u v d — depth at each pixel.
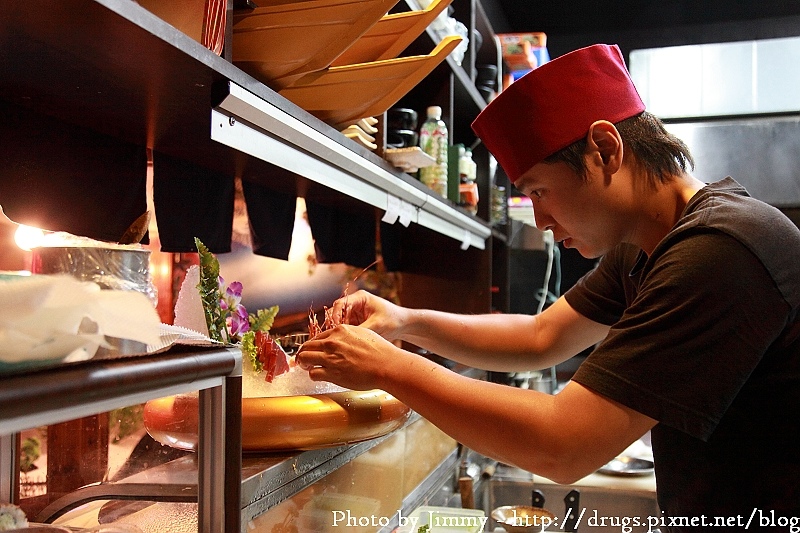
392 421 1.08
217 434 0.70
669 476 1.15
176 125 1.10
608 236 1.18
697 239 0.97
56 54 0.78
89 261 0.66
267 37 1.00
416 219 1.88
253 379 1.03
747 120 3.68
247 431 0.89
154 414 0.83
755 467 1.04
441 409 0.97
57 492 0.77
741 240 0.94
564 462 0.93
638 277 1.31
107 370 0.50
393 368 0.99
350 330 1.03
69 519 0.75
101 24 0.69
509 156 1.23
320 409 0.93
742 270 0.93
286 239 1.92
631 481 2.28
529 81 1.14
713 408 0.90
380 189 1.59
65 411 0.47
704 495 1.09
